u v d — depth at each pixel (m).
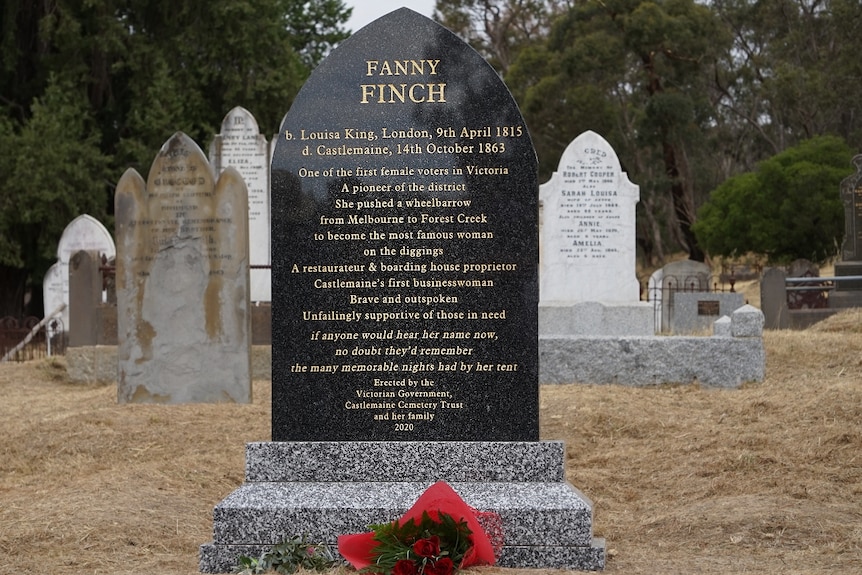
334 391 6.42
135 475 8.52
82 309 14.36
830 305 19.36
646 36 41.19
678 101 41.47
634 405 10.67
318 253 6.44
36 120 29.56
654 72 42.94
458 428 6.38
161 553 6.69
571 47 42.91
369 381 6.41
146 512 7.47
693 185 51.84
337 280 6.43
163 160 11.78
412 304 6.41
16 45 33.12
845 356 12.83
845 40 44.81
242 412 11.02
